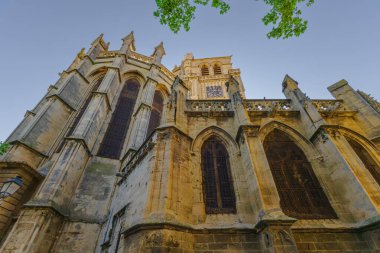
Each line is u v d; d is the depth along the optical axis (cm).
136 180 1195
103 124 2173
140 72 3089
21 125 2175
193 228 835
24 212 1180
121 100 2659
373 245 812
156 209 828
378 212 822
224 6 1012
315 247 822
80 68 2580
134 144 1936
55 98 2084
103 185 1677
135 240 760
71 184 1493
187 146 1148
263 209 827
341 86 1680
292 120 1395
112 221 1293
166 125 1145
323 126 1192
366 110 1430
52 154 1852
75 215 1429
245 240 822
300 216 955
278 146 1270
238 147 1190
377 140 1278
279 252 695
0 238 1235
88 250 1322
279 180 1093
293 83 1659
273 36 1051
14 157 1581
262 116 1412
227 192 1036
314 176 1118
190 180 1024
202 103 1506
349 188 976
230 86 1606
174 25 1051
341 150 1089
